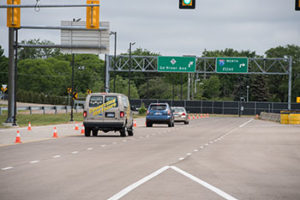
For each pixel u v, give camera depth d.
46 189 16.75
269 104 163.25
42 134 49.94
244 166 24.16
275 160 27.25
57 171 21.61
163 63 122.81
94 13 44.00
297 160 27.31
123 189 16.70
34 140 41.66
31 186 17.41
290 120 91.12
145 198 15.02
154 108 70.12
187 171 21.88
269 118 116.50
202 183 18.20
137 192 16.12
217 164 24.91
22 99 183.12
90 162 25.30
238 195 15.73
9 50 60.94
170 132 57.66
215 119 118.88
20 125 65.38
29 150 32.06
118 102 46.06
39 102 180.62
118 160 26.38
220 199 14.91
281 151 33.25
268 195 15.85
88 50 68.56
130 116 50.03
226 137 49.22
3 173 20.88
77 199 14.84
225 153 31.38
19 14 45.94
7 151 31.33
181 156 29.02
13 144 37.16
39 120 82.94
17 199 14.90
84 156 28.42
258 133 57.53
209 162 25.81
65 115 102.06
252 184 18.23
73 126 67.88
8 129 57.16
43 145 36.34
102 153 30.42
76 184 17.88
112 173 21.00
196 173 21.22
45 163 24.73
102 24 68.75
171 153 30.94
